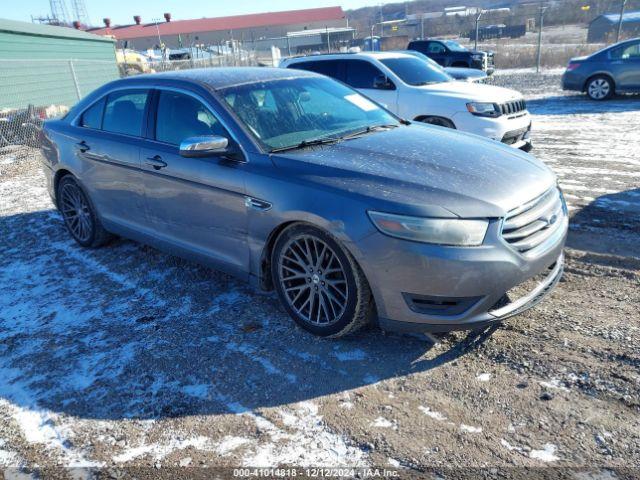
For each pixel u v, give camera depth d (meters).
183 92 4.09
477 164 3.37
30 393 3.05
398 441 2.49
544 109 12.73
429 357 3.12
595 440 2.41
